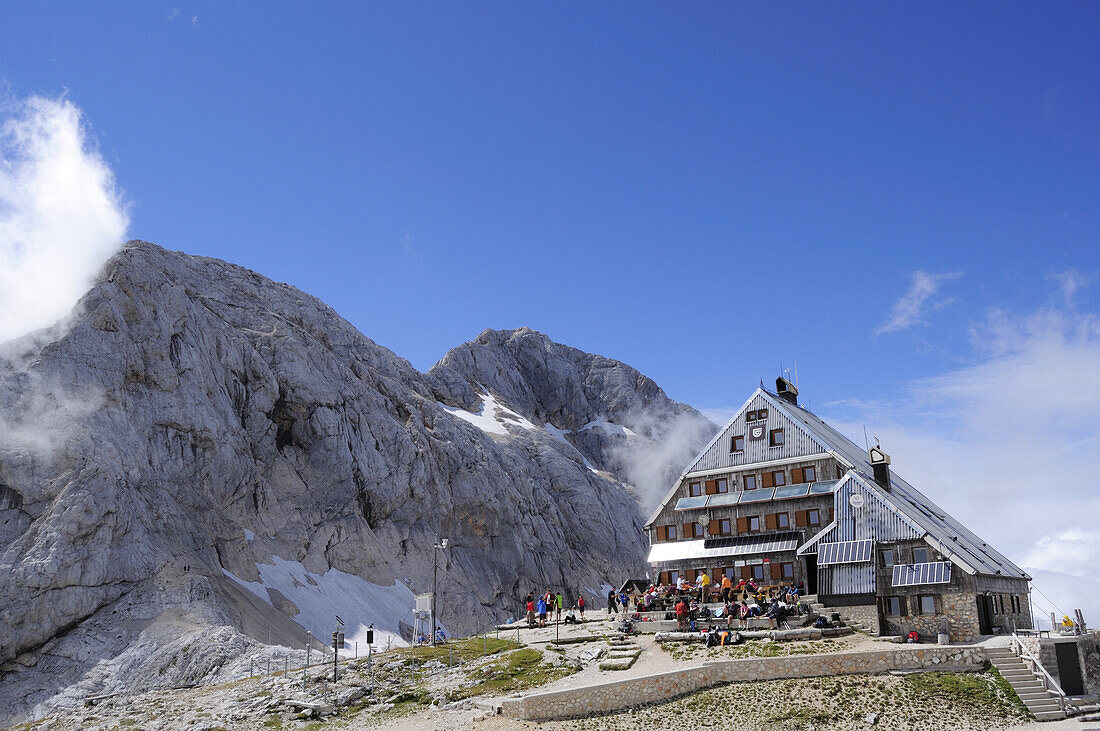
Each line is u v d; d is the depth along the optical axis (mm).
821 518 64438
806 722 40062
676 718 40812
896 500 59000
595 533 194250
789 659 44625
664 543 71438
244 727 42812
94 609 79562
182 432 104625
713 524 69250
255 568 104938
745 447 69938
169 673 71125
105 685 71375
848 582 54969
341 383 142500
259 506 115688
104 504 84812
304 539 117375
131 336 104000
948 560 52062
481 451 173375
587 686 42250
